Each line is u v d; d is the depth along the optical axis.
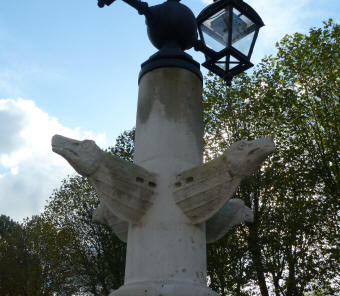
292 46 16.53
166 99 3.33
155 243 2.82
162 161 3.09
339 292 14.12
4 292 24.03
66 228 22.08
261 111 16.97
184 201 2.88
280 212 15.49
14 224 40.91
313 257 14.55
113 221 3.46
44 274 23.03
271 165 15.98
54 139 2.71
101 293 20.69
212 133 17.97
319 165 14.88
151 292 2.56
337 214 14.29
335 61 15.49
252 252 15.30
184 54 3.54
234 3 4.21
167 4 3.75
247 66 4.29
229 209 3.45
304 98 15.85
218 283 15.36
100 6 3.56
